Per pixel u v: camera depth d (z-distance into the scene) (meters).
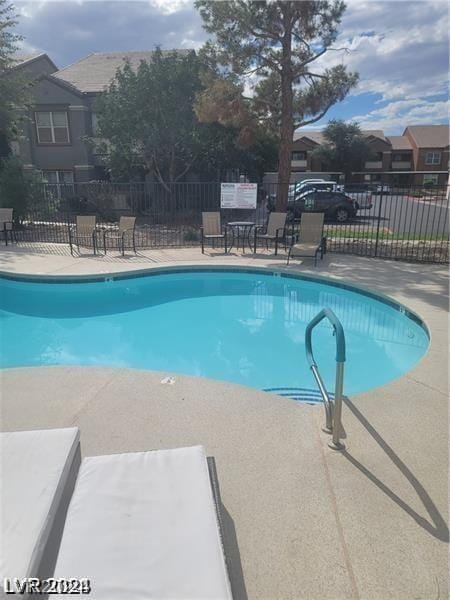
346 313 7.07
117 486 1.92
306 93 11.23
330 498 2.33
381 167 43.00
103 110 15.31
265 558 1.97
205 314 7.13
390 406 3.32
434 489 2.39
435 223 16.25
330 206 16.98
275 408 3.31
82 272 8.15
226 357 5.55
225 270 8.78
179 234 12.95
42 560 1.52
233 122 11.23
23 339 6.15
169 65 14.25
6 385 3.69
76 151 19.53
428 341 5.08
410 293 6.65
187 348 5.84
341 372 2.63
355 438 2.89
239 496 2.35
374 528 2.13
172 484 1.94
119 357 5.58
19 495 1.76
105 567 1.54
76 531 1.68
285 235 10.90
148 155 15.80
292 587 1.83
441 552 1.99
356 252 9.99
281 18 9.81
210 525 1.72
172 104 14.19
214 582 1.49
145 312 7.23
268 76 11.20
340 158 39.97
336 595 1.80
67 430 2.19
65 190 17.53
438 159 45.56
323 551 2.00
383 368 5.09
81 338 6.20
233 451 2.76
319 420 3.13
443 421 3.10
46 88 18.94
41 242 11.70
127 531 1.68
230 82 10.80
